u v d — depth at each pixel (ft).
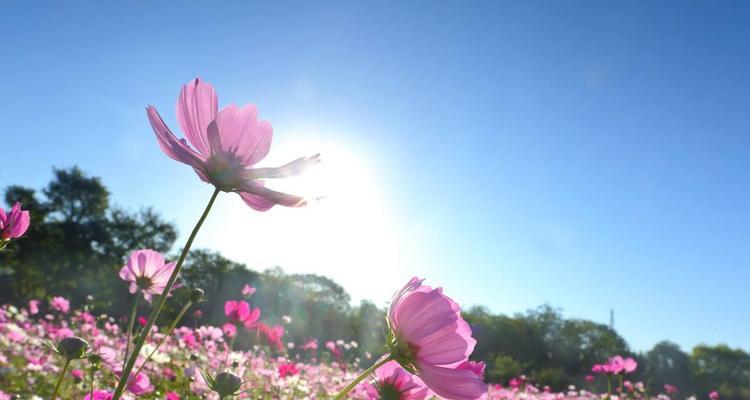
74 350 4.66
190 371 10.83
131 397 6.34
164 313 43.55
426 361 3.75
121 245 171.94
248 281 127.95
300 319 71.92
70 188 170.71
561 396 33.35
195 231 3.11
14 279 130.93
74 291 144.56
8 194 153.07
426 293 3.84
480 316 161.17
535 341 147.54
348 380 21.66
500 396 27.12
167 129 3.14
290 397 15.33
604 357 145.28
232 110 3.23
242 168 3.18
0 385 13.30
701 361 139.85
